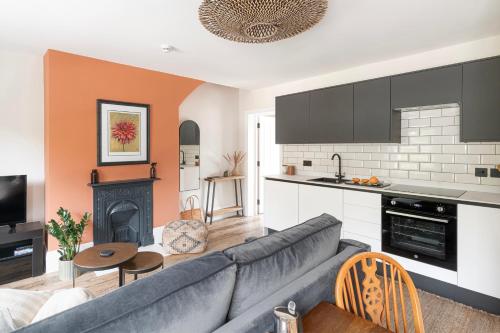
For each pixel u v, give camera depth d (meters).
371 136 3.29
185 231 3.67
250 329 1.01
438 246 2.61
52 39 2.80
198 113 5.04
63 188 3.23
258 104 5.15
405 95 3.00
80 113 3.32
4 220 2.94
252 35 1.97
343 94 3.54
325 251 1.60
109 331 0.78
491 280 2.28
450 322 2.20
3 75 3.13
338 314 1.07
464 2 2.09
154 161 3.99
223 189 5.45
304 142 3.99
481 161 2.80
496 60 2.44
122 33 2.64
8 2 2.09
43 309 1.16
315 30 2.56
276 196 4.08
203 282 1.00
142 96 3.83
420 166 3.21
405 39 2.78
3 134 3.16
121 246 2.44
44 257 3.21
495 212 2.24
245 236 4.37
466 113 2.60
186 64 3.60
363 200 3.07
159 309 0.88
